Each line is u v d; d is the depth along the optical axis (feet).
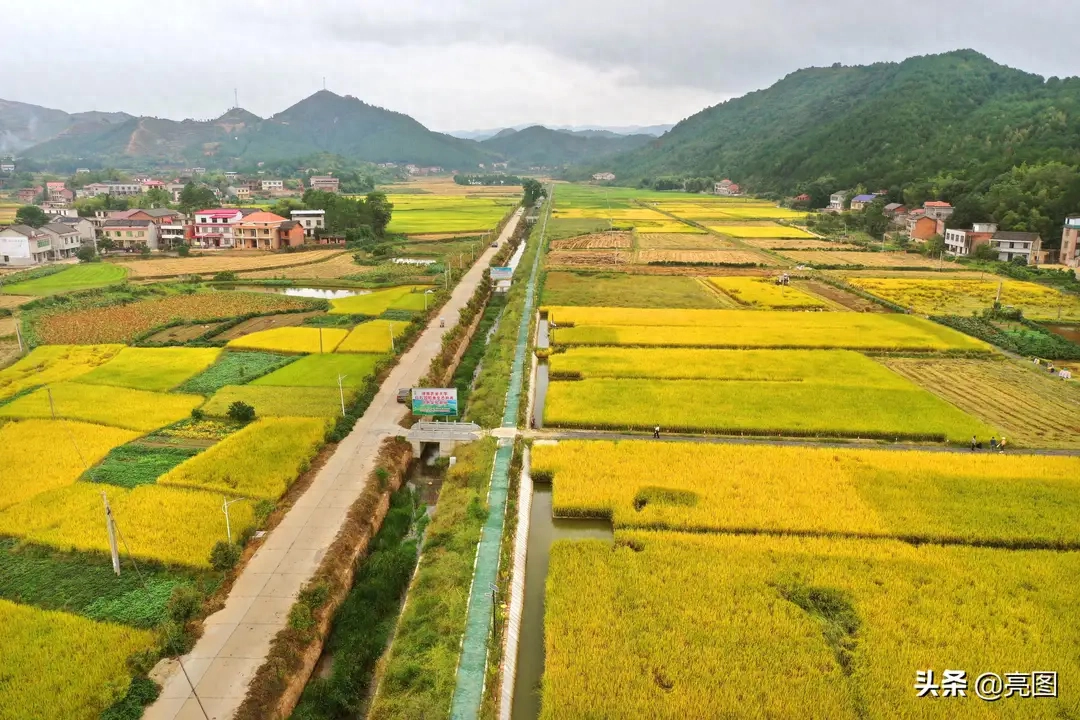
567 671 100.01
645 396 213.66
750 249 547.08
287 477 155.33
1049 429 194.80
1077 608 113.70
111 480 154.81
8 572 122.52
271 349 260.42
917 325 302.86
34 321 306.55
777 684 97.60
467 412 209.67
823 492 151.94
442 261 482.28
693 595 116.67
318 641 111.24
